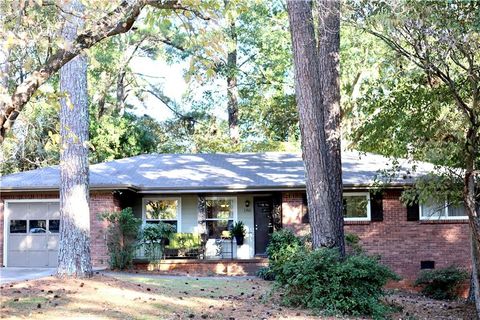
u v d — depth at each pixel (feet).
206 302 38.17
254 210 68.90
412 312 42.22
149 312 33.24
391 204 64.18
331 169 44.60
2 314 29.66
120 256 59.62
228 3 22.34
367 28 40.27
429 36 36.58
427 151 41.37
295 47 44.04
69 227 42.22
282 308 37.76
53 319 29.63
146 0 21.62
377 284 38.86
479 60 39.60
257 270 59.11
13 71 24.82
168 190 64.69
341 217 43.93
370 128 51.57
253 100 110.42
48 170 70.54
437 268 62.23
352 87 82.02
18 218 65.36
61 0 22.24
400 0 34.60
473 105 38.32
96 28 21.76
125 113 116.57
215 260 62.95
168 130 120.57
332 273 38.01
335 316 36.35
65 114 42.09
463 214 63.67
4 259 64.80
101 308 32.89
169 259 63.67
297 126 108.06
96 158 99.55
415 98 45.88
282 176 66.90
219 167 72.28
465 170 42.29
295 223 64.34
